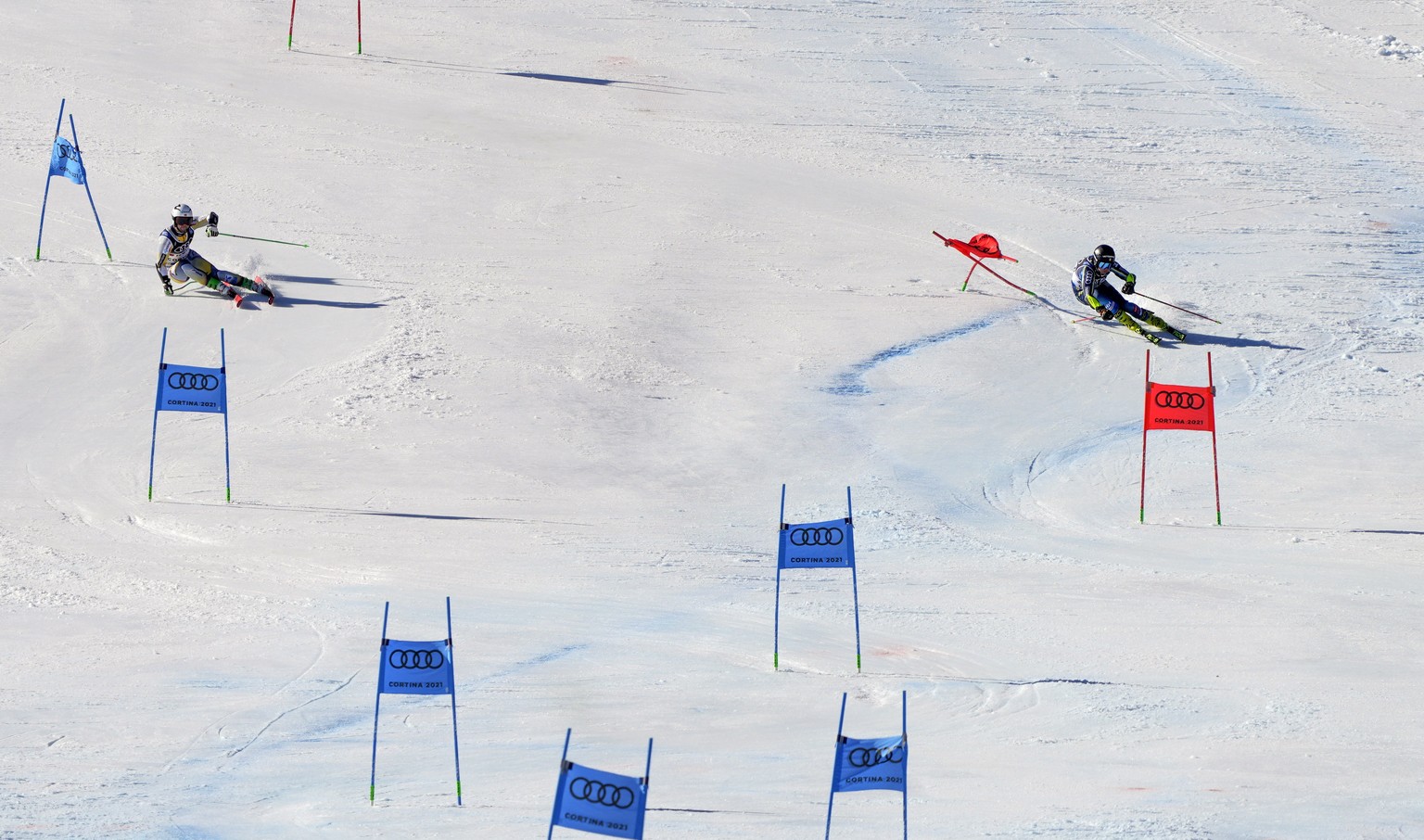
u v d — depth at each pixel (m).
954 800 29.41
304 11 118.56
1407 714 34.88
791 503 53.97
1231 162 100.69
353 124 96.25
